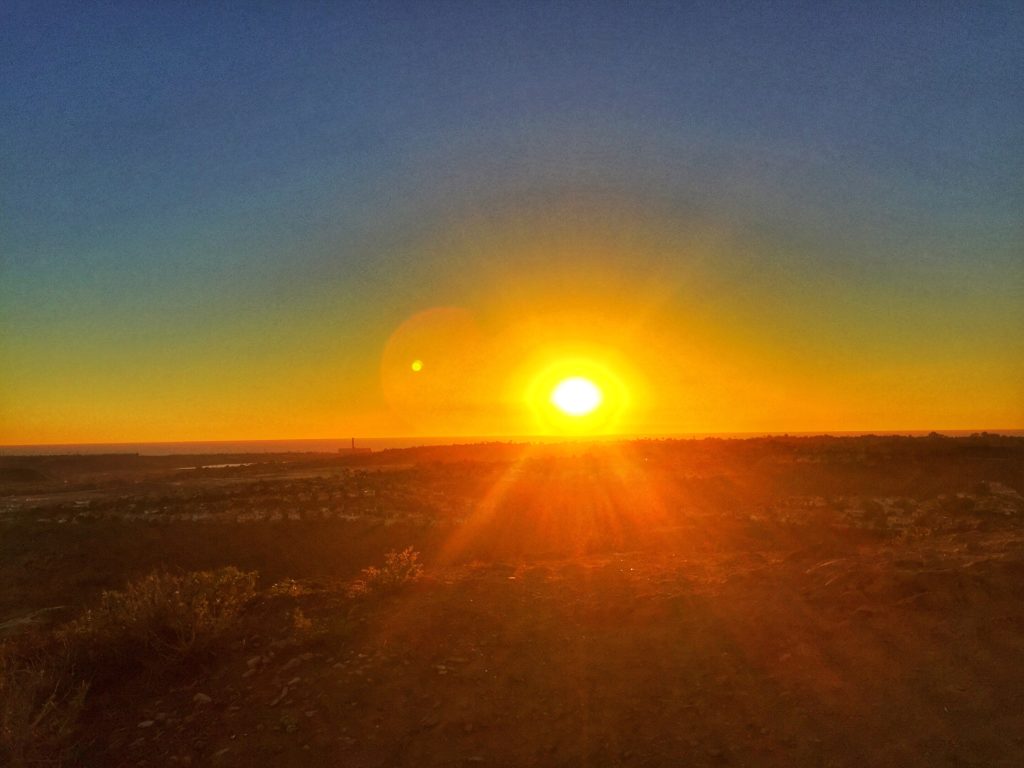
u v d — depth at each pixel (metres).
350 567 20.50
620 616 9.66
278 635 8.98
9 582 20.33
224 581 10.45
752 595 10.21
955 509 24.70
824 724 6.53
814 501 31.00
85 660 8.20
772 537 20.23
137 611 8.57
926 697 6.89
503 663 8.12
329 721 6.87
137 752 6.51
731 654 8.14
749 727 6.56
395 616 9.66
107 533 26.52
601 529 24.48
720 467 44.59
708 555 15.34
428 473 47.41
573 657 8.28
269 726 6.81
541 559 17.94
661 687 7.43
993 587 9.35
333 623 9.31
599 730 6.65
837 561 11.91
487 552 21.61
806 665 7.71
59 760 6.41
